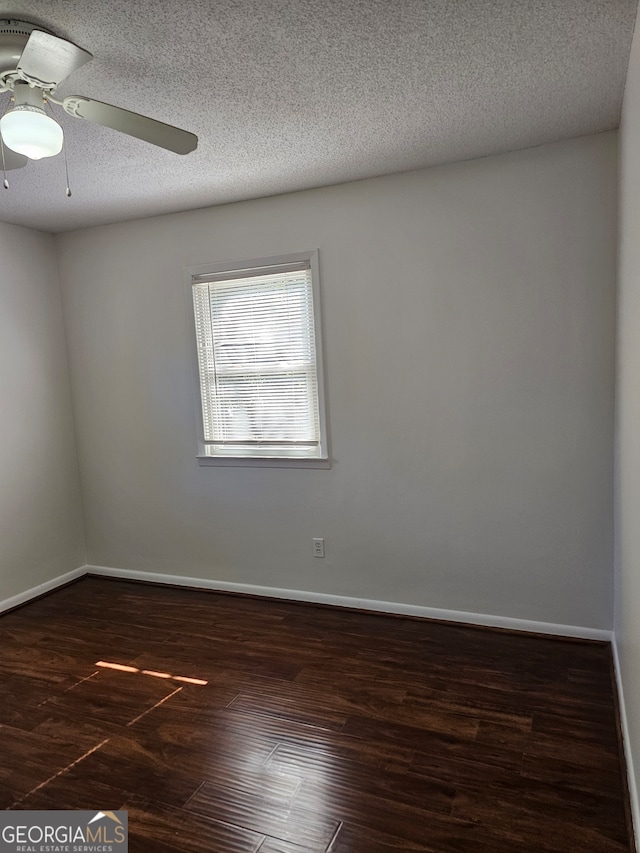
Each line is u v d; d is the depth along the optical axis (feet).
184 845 5.81
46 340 13.21
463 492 10.36
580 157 8.93
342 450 11.23
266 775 6.78
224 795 6.49
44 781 6.82
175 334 12.47
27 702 8.56
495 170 9.48
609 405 9.21
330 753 7.12
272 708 8.13
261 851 5.71
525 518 9.95
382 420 10.82
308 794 6.45
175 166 9.27
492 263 9.70
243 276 11.61
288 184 10.47
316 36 5.75
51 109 7.06
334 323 10.96
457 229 9.86
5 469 12.26
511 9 5.44
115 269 12.89
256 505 12.19
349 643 10.02
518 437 9.86
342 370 11.02
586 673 8.70
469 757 6.93
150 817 6.20
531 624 10.08
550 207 9.21
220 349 12.13
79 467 14.03
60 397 13.57
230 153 8.84
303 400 11.55
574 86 7.07
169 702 8.41
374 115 7.70
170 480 13.02
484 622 10.41
